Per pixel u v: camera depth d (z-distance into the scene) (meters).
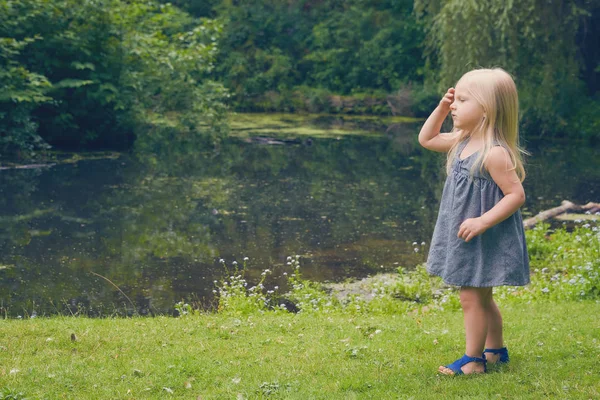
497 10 19.50
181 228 11.12
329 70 35.50
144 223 11.43
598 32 24.33
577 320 5.54
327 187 15.00
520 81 21.25
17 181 14.91
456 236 3.71
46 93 19.16
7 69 18.12
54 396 3.68
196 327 5.28
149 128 24.72
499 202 3.58
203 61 22.44
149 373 4.07
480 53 19.84
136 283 8.27
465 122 3.73
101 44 19.75
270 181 15.63
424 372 3.91
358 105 33.03
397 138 24.02
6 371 4.10
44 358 4.40
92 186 14.55
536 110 22.94
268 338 4.95
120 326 5.33
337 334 5.07
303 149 21.08
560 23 20.81
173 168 17.17
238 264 9.13
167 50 21.91
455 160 3.79
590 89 25.14
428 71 32.31
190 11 38.34
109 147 20.45
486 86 3.69
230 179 15.80
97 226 11.17
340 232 10.96
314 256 9.56
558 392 3.45
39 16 18.88
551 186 14.79
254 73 34.88
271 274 8.70
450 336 4.93
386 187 15.05
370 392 3.60
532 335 4.88
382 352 4.45
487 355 4.01
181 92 22.55
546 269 8.36
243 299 7.23
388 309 7.04
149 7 21.23
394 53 34.84
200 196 13.80
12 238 10.31
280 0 38.16
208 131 24.52
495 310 3.94
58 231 10.79
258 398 3.59
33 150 19.09
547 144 21.80
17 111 18.00
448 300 7.01
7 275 8.53
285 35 37.41
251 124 27.97
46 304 7.49
